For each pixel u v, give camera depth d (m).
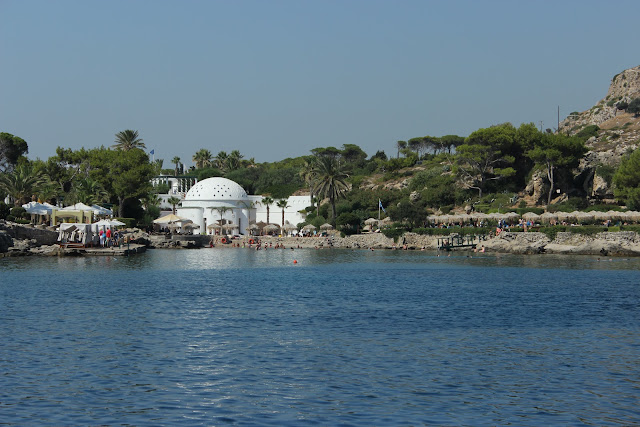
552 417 23.17
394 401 24.78
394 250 132.75
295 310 46.91
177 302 50.66
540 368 29.70
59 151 163.00
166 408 23.86
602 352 32.97
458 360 31.14
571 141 151.50
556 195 151.25
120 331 37.88
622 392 26.12
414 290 59.72
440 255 111.94
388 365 30.11
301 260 104.25
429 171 185.25
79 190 138.38
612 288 60.34
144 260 100.50
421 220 140.00
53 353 31.92
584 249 104.06
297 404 24.36
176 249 143.12
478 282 66.44
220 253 127.19
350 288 61.62
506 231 116.88
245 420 22.62
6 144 169.38
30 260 93.56
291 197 196.25
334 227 159.00
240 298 53.75
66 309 45.84
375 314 45.06
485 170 163.75
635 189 120.50
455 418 22.95
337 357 31.64
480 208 150.62
